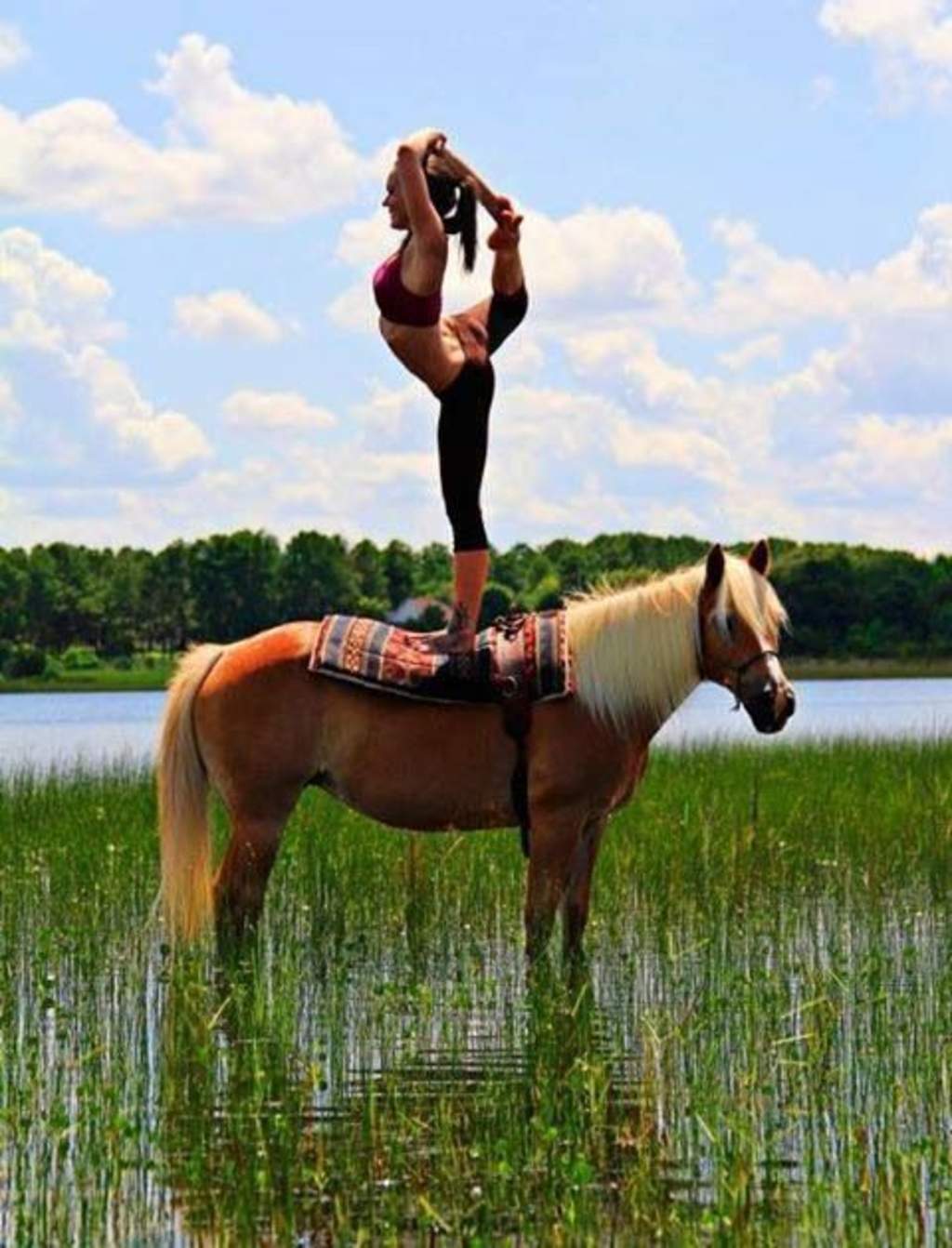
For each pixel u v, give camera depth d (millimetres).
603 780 9445
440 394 8453
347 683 9609
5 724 57781
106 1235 5961
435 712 9531
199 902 9758
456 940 10805
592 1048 8273
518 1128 6863
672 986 9195
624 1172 6590
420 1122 6988
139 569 102875
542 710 9414
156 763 9961
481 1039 8547
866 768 21391
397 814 9680
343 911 11172
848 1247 5703
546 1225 6012
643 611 9438
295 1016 8727
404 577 94625
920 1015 8625
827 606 83875
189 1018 8148
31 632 104188
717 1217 5688
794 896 12227
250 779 9680
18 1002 9148
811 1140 6621
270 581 99500
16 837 14648
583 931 9680
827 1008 8477
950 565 84375
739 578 9414
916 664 84500
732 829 14172
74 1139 6844
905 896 12414
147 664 103938
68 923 10969
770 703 9305
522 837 9648
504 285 8555
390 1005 8648
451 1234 5969
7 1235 5930
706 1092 7238
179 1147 6848
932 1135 6848
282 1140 6617
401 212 8148
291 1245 5863
